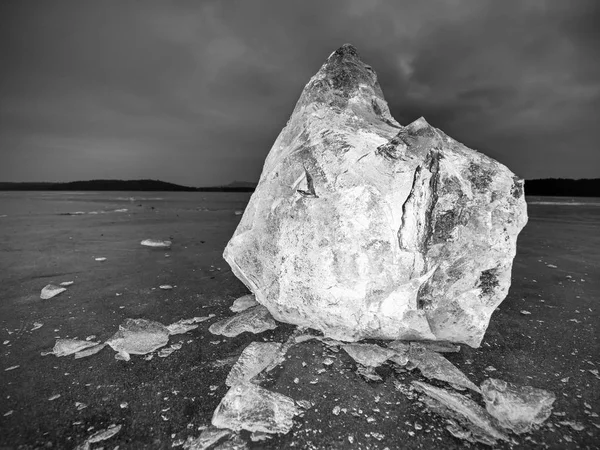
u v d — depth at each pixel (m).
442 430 1.62
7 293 3.57
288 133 3.29
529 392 1.80
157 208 17.50
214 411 1.73
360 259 2.28
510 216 2.32
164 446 1.52
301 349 2.34
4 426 1.63
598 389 1.95
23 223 9.85
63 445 1.52
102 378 2.03
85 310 3.12
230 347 2.41
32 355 2.30
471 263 2.31
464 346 2.43
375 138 2.73
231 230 8.74
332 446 1.52
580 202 29.25
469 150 2.59
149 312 3.09
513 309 3.17
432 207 2.34
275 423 1.64
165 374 2.08
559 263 5.07
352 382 1.98
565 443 1.55
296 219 2.47
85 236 7.42
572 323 2.86
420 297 2.32
